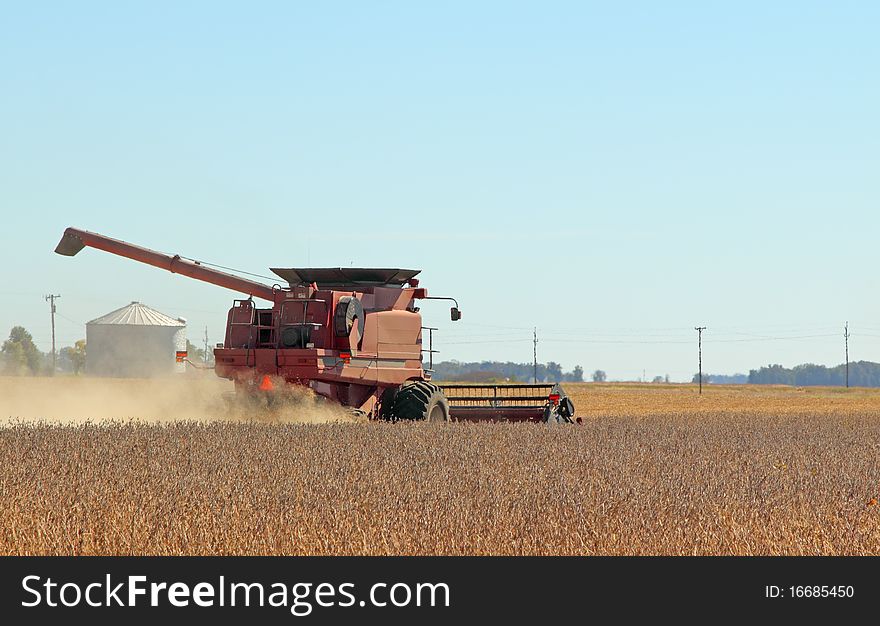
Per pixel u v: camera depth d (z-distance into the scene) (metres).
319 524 37.84
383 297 86.31
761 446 71.94
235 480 44.88
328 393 79.56
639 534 37.88
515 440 67.31
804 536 38.62
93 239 85.69
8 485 42.31
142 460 50.78
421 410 83.81
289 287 86.19
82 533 36.62
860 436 85.62
